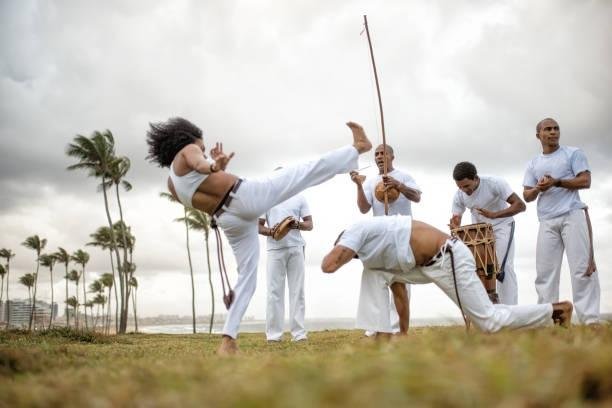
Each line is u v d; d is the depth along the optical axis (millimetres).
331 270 4582
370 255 4684
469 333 3506
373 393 1684
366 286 4887
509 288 7012
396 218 4773
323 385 1805
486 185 7008
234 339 5035
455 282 4555
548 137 6668
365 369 2051
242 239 5094
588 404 1683
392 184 7000
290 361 2906
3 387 2580
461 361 2076
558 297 6742
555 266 6699
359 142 5375
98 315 74812
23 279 65750
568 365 1932
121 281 37250
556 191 6621
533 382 1738
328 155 5227
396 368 1957
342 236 4730
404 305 5148
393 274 4836
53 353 4555
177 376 2482
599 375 1888
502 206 7086
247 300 5109
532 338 3119
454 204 7402
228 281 5121
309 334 10891
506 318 4461
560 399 1699
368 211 7613
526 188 6945
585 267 6445
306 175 5125
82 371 3191
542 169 6738
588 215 6562
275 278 8438
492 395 1679
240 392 1826
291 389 1768
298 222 8398
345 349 3406
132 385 2359
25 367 3479
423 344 2904
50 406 2184
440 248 4586
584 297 6457
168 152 4980
